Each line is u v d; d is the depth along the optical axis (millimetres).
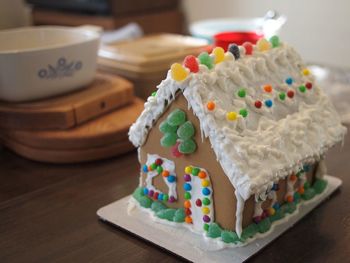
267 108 479
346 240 463
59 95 716
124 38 962
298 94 521
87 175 617
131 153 683
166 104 466
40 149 649
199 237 467
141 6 1390
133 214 512
